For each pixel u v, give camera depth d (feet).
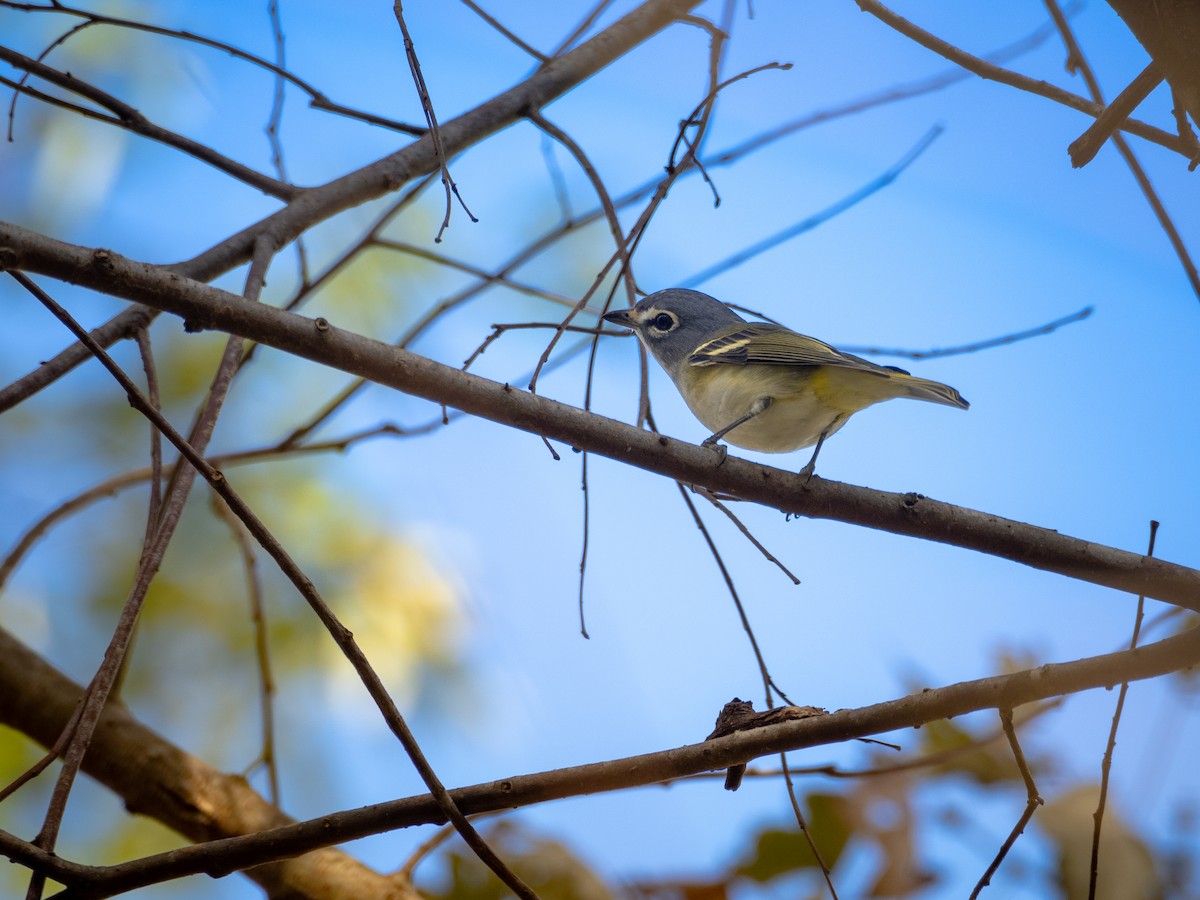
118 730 35.09
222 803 33.91
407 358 26.37
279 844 22.70
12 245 23.31
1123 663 22.49
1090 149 24.80
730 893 33.24
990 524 28.71
